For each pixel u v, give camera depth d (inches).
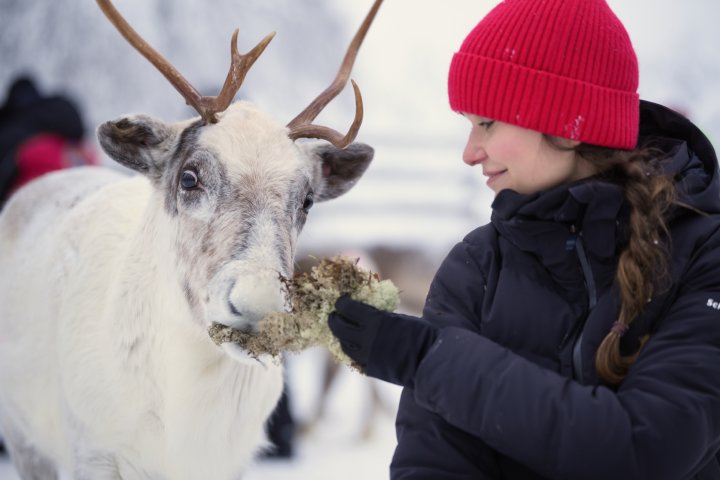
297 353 75.7
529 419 63.4
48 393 132.6
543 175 73.9
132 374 113.9
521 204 71.6
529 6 72.7
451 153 534.0
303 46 916.6
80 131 255.9
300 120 108.0
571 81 71.2
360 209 406.0
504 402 63.9
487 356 65.5
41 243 145.2
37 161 240.1
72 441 121.1
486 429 64.7
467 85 74.4
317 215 382.9
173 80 106.1
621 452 62.1
